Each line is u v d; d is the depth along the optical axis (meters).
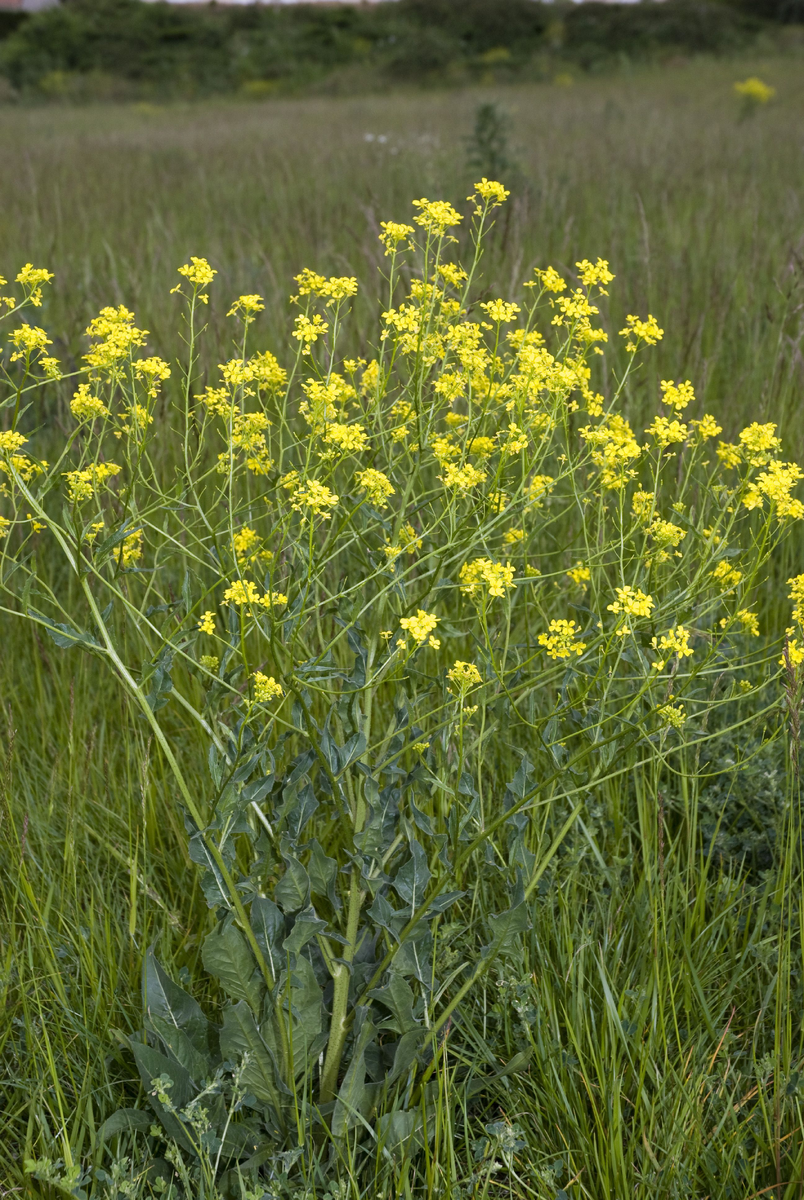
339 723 1.94
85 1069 1.87
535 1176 1.71
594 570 2.20
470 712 1.75
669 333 4.69
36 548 3.08
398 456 1.93
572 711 2.04
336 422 1.90
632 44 30.38
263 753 1.72
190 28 32.47
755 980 2.11
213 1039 1.92
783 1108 1.80
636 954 2.12
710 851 2.21
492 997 2.06
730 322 4.88
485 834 1.75
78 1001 2.00
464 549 1.81
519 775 1.81
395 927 1.75
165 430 3.45
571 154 10.27
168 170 10.79
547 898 2.11
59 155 11.87
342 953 1.91
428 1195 1.65
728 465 2.04
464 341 1.93
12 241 6.94
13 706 2.73
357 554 2.28
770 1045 1.98
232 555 1.64
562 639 1.77
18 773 2.50
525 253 5.94
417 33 30.38
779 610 3.00
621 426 2.07
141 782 2.23
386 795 1.70
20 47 29.28
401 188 8.61
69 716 2.60
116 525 1.82
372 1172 1.77
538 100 18.59
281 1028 1.70
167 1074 1.70
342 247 6.41
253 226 7.23
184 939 2.13
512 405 1.86
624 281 5.32
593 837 2.32
